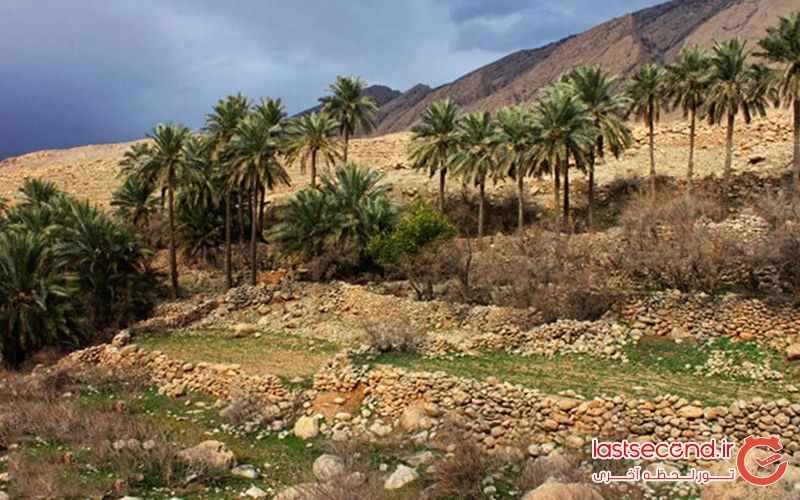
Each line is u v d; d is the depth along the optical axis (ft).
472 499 37.86
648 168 156.97
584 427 48.14
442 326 84.99
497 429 50.49
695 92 127.75
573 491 34.88
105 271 113.09
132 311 114.42
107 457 44.50
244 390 65.62
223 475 43.88
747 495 34.22
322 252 121.90
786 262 70.59
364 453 48.57
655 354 65.16
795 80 110.01
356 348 72.13
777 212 88.99
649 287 81.76
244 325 95.76
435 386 55.88
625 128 122.52
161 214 153.28
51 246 111.24
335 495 37.50
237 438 55.83
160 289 124.88
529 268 86.89
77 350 95.66
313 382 65.05
